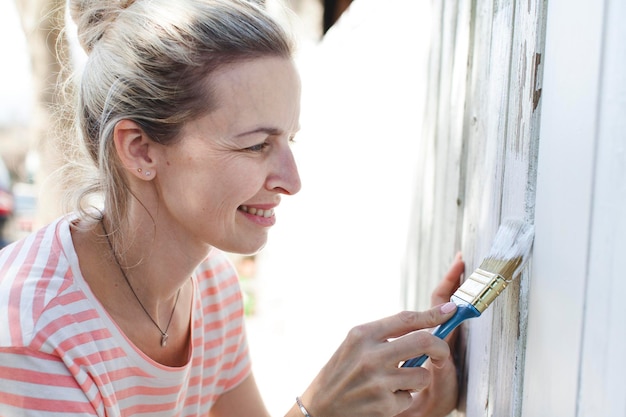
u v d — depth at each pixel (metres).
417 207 2.15
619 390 0.92
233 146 1.20
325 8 7.22
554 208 1.09
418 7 2.22
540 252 1.14
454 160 1.72
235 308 1.65
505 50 1.32
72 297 1.25
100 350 1.26
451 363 1.52
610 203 0.94
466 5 1.65
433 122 1.97
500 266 1.18
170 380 1.40
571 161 1.04
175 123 1.21
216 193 1.23
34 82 5.04
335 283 3.54
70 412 1.18
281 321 5.45
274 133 1.23
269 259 6.06
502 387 1.28
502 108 1.33
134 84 1.22
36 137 5.06
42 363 1.17
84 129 1.35
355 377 1.24
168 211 1.30
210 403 1.65
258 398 1.75
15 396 1.17
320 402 1.28
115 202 1.31
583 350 1.00
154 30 1.22
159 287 1.37
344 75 3.67
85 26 1.35
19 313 1.19
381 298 2.63
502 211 1.32
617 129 0.93
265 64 1.21
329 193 3.87
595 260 0.97
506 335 1.27
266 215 1.29
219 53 1.19
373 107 2.91
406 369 1.24
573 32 1.04
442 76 1.88
